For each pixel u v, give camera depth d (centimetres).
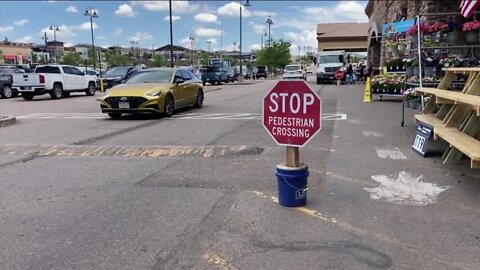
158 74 1439
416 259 359
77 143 896
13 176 636
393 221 439
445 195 516
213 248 384
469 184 556
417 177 590
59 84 2478
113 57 8906
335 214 460
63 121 1290
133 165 692
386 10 3006
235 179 596
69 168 680
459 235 404
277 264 354
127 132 1036
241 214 464
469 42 1198
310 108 461
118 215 468
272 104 479
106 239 407
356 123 1098
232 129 1045
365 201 499
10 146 872
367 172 619
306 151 759
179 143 870
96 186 578
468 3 1150
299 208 479
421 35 1218
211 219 452
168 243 396
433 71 1231
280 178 483
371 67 3350
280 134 481
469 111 660
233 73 4962
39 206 502
